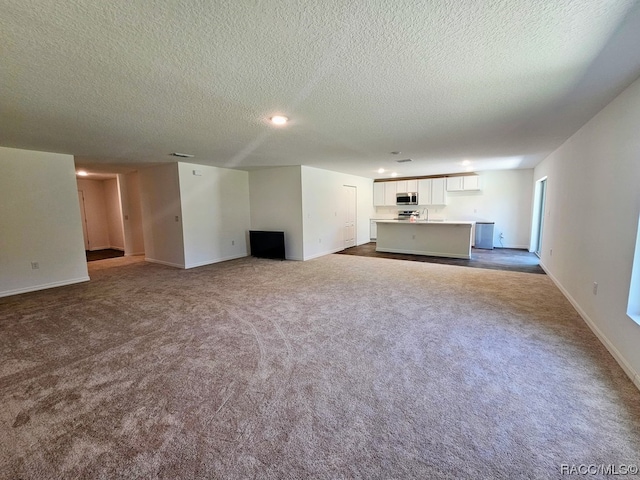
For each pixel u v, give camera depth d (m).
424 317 3.10
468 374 2.07
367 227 9.30
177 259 5.98
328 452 1.44
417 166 6.58
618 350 2.21
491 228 7.61
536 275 4.89
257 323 3.00
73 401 1.83
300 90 2.19
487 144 4.19
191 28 1.41
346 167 6.70
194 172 5.94
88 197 8.49
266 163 5.97
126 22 1.35
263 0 1.21
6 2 1.18
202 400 1.83
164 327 2.93
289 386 1.96
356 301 3.64
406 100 2.43
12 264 4.19
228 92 2.21
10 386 1.99
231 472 1.33
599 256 2.67
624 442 1.46
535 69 1.91
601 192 2.69
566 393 1.84
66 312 3.39
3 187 4.10
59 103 2.36
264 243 6.81
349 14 1.32
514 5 1.27
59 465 1.38
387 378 2.03
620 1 1.24
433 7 1.27
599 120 2.77
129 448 1.47
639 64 1.84
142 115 2.71
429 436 1.52
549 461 1.37
